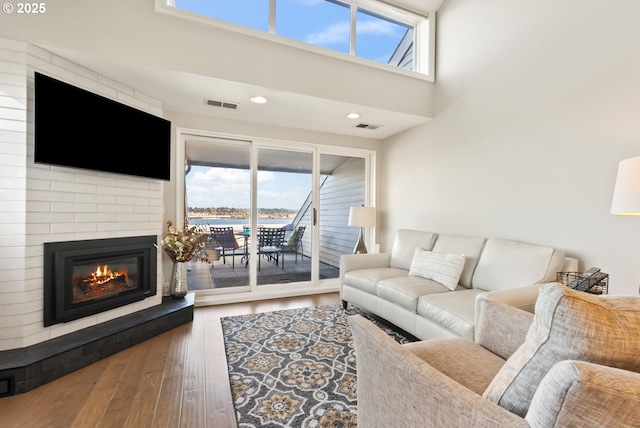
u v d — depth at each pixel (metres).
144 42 2.21
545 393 0.58
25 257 1.94
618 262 1.89
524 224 2.45
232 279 3.62
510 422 0.64
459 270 2.46
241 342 2.38
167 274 3.20
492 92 2.73
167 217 3.20
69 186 2.17
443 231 3.28
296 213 3.92
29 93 1.96
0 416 1.53
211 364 2.04
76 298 2.25
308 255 3.99
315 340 2.42
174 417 1.53
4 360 1.76
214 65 2.42
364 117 3.38
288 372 1.95
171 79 2.45
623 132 1.87
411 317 2.32
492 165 2.73
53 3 2.00
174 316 2.65
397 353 0.95
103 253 2.38
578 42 2.10
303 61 2.75
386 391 0.98
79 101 2.17
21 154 1.93
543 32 2.32
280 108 3.11
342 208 4.22
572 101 2.13
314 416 1.54
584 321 0.69
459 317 1.88
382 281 2.69
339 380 1.86
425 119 3.44
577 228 2.10
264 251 3.75
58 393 1.71
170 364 2.04
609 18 1.93
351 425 1.48
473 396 0.74
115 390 1.75
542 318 0.79
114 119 2.41
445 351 1.28
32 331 1.97
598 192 1.99
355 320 1.20
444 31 3.30
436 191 3.38
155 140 2.78
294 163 3.90
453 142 3.15
